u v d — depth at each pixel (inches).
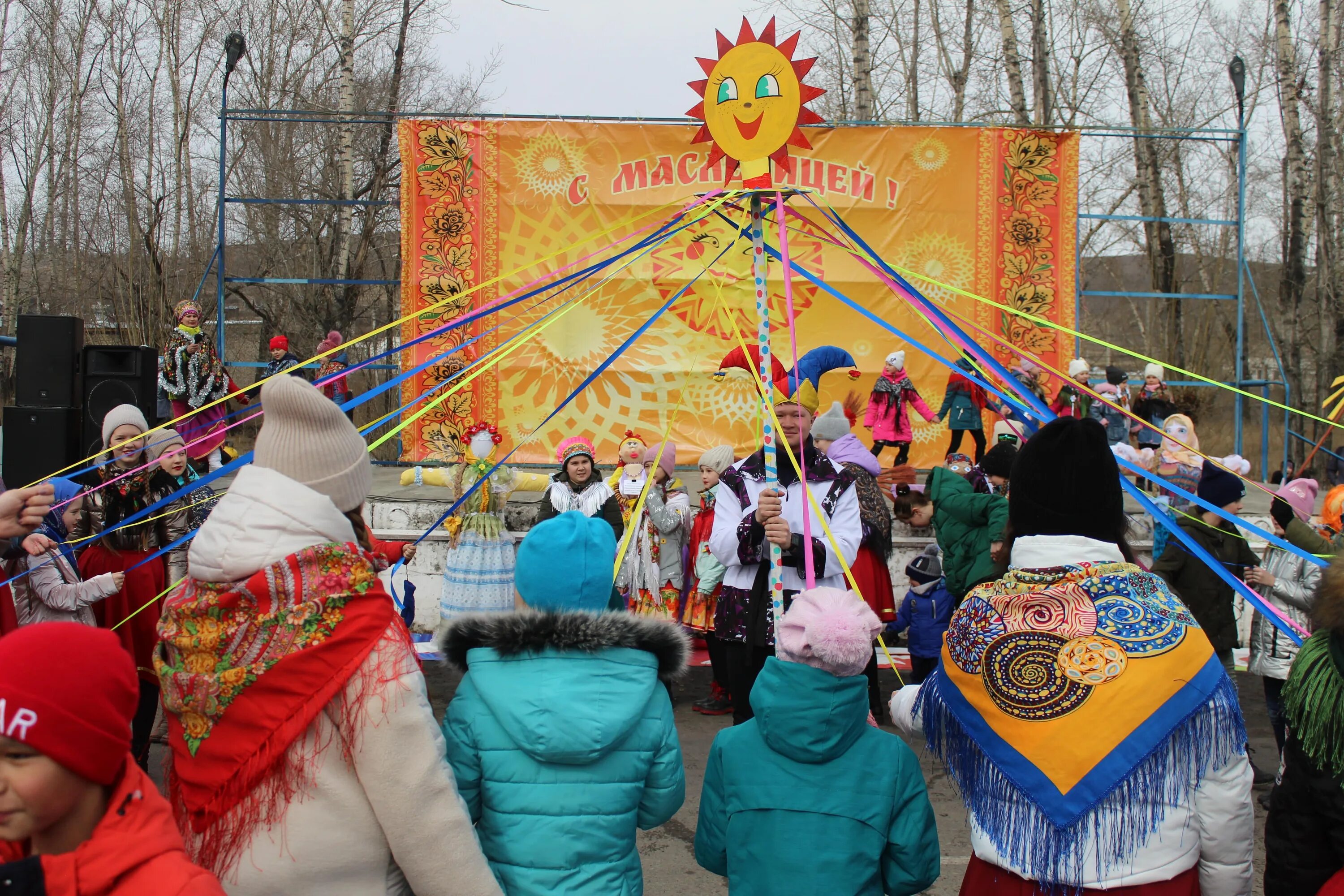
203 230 979.9
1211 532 199.3
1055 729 81.8
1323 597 84.7
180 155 895.7
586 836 86.7
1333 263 726.5
